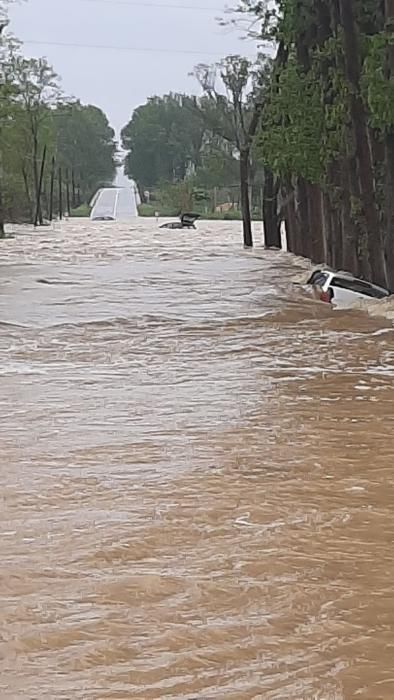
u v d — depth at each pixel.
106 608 6.99
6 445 11.37
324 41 30.17
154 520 8.77
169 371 16.48
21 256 48.47
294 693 5.85
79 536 8.38
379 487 9.77
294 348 19.03
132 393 14.50
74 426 12.34
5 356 18.16
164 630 6.65
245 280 34.16
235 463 10.63
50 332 21.41
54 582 7.43
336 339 20.20
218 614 6.90
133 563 7.80
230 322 22.92
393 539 8.34
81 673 6.08
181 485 9.81
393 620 6.82
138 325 22.56
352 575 7.57
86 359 17.84
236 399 14.10
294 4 31.62
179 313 24.77
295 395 14.40
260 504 9.23
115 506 9.16
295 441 11.62
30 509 9.06
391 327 21.92
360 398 14.17
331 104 29.58
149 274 37.12
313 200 39.62
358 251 28.75
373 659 6.27
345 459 10.81
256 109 53.91
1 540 8.28
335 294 26.16
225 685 5.94
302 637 6.56
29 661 6.23
